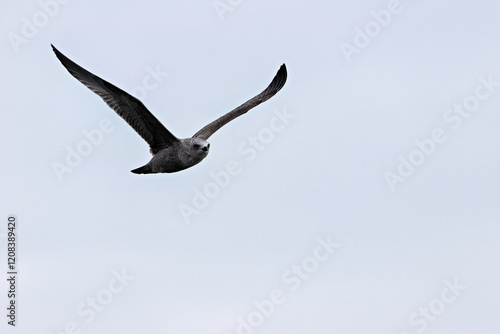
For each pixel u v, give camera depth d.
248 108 18.77
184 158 16.75
